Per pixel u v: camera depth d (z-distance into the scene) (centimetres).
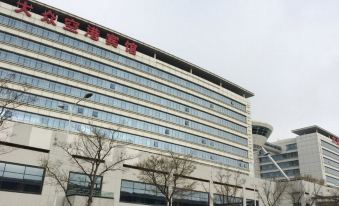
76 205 4200
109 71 6919
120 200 5066
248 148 9306
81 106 6309
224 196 6719
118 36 7425
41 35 6250
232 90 10050
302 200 8556
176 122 7706
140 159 5459
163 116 7500
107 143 5253
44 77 6038
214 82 9538
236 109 9425
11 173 4222
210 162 8075
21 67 5847
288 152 14175
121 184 5153
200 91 8569
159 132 7288
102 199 4481
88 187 4741
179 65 8650
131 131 6812
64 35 6531
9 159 4253
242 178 7500
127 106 6944
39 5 6519
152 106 7356
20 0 6419
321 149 13212
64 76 6269
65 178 4269
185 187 5678
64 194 4481
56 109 6000
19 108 5641
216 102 8875
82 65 6569
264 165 14825
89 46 6812
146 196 5394
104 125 6450
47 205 4312
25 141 4506
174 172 5616
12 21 6025
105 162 5031
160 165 5247
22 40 6025
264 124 11900
